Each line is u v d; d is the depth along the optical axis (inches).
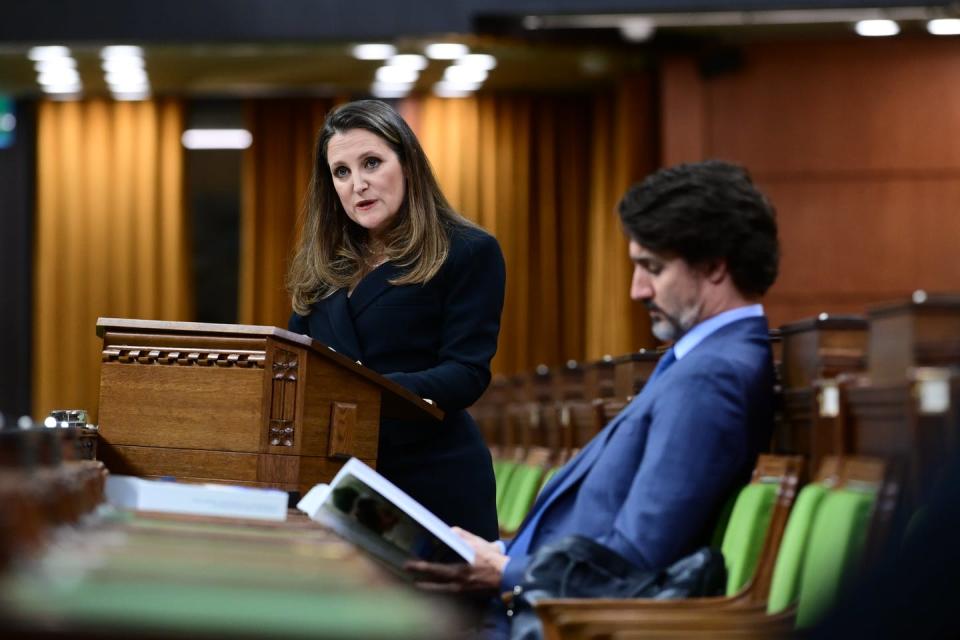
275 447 194.4
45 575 75.0
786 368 213.5
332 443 196.2
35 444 110.0
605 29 811.4
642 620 146.9
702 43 834.2
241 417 194.4
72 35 803.4
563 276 995.3
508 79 943.7
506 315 992.2
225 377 195.3
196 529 127.4
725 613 151.7
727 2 754.2
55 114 994.7
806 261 828.0
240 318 1001.5
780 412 207.5
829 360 199.5
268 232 991.6
